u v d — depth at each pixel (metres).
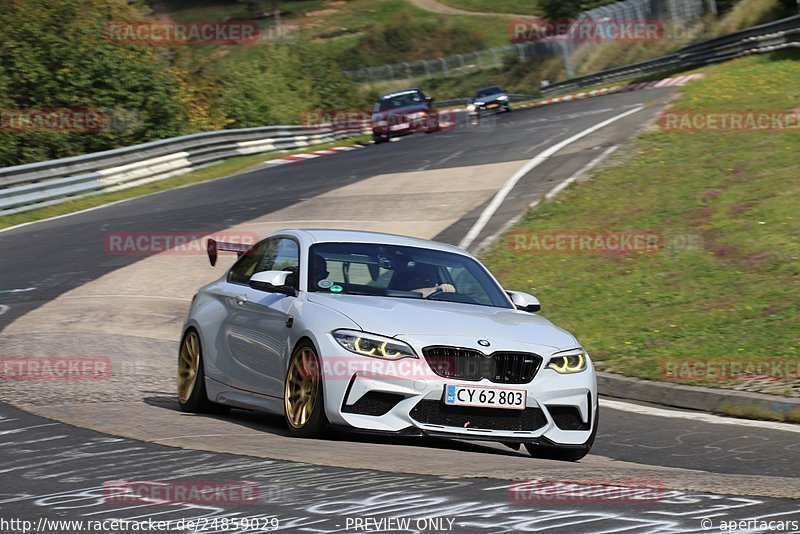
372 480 19.56
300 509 17.17
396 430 23.59
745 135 77.62
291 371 25.39
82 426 25.86
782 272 46.94
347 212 76.19
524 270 54.78
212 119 156.38
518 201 71.94
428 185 83.75
